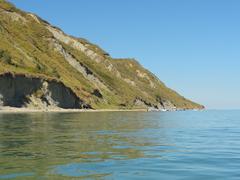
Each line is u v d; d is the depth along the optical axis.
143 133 40.94
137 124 59.88
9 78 116.19
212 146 28.72
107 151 24.41
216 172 17.58
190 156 22.83
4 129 41.50
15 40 161.38
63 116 83.94
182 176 16.58
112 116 93.44
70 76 167.50
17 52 145.38
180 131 45.44
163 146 28.12
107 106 172.50
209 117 106.94
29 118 69.69
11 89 117.75
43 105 128.12
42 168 17.62
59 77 148.62
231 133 43.09
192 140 33.56
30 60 148.50
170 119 84.81
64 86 139.12
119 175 16.47
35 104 124.75
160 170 17.86
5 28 166.00
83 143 28.88
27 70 132.25
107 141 31.03
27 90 124.31
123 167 18.42
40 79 128.88
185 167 18.81
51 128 44.41
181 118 94.06
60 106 137.12
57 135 35.28
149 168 18.33
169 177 16.31
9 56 130.38
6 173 16.33
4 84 114.75
